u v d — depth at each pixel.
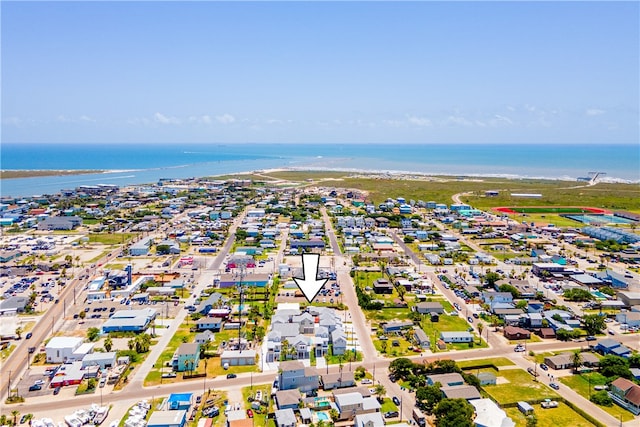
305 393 107.19
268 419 96.44
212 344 132.25
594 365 120.12
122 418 96.19
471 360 124.19
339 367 119.50
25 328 142.00
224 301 163.38
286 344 125.81
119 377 112.56
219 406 101.06
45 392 106.56
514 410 101.06
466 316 155.62
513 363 123.00
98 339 134.25
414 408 100.81
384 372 117.06
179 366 116.88
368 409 98.44
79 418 94.31
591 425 95.81
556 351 130.62
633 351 129.00
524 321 147.88
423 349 130.50
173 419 92.44
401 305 163.12
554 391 108.62
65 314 153.25
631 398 101.25
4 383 110.62
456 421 89.81
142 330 140.38
